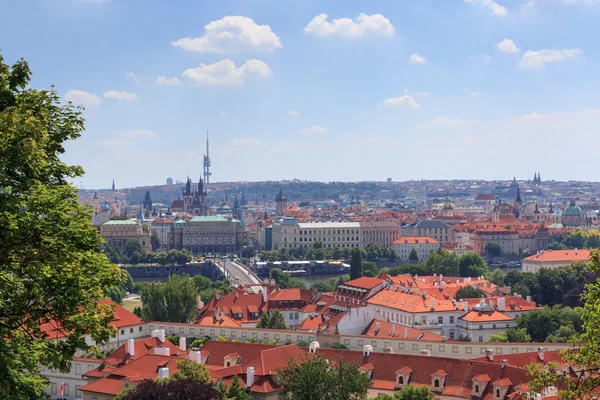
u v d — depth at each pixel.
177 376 182.50
